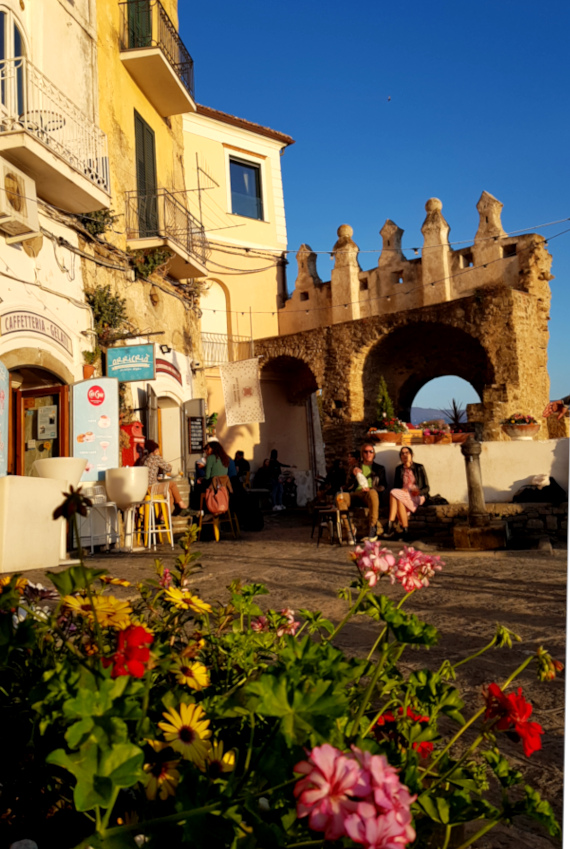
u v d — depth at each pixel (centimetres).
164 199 1608
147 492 1127
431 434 1406
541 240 2278
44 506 786
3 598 155
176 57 1692
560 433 2042
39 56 1098
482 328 2150
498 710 147
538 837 228
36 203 978
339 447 2430
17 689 171
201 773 134
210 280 2559
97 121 1300
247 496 1441
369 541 177
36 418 1068
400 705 181
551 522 1099
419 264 2503
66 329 1122
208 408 2498
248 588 223
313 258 2733
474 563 867
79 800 101
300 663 133
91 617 156
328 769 91
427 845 157
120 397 1276
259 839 113
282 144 2792
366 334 2388
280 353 2555
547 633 487
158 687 167
